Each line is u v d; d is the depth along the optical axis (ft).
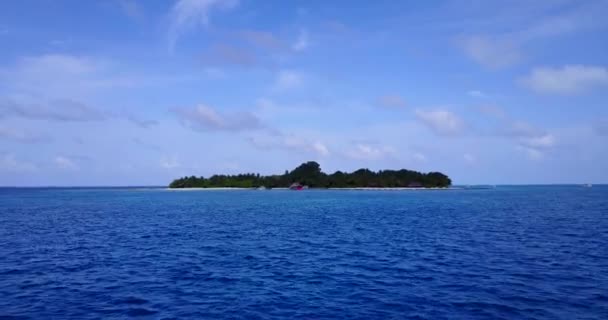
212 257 95.91
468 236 127.65
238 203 335.88
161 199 428.15
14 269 83.97
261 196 483.51
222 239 125.39
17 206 314.14
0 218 205.16
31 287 69.72
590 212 221.87
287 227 157.69
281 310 57.06
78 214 230.27
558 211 229.86
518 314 54.34
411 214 214.90
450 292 64.85
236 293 65.51
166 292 66.18
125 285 70.69
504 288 66.69
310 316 54.49
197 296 63.87
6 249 109.09
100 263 89.66
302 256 96.84
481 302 59.52
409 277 75.15
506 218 187.83
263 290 67.26
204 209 266.36
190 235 135.03
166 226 163.32
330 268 83.56
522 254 96.43
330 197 439.22
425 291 65.62
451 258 92.53
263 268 83.87
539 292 64.23
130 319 53.72
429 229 147.02
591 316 53.36
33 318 54.19
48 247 111.96
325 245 112.98
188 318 54.13
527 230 141.38
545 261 88.12
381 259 92.43
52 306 59.26
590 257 92.12
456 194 525.34
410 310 56.49
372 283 71.20
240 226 162.30
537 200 363.97
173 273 79.56
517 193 581.53
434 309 56.75
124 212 243.81
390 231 142.41
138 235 135.64
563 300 60.13
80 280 74.38
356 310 56.80
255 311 56.75
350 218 195.21
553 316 53.47
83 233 142.00
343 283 71.36
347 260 91.76
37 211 256.52
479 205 289.74
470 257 93.40
